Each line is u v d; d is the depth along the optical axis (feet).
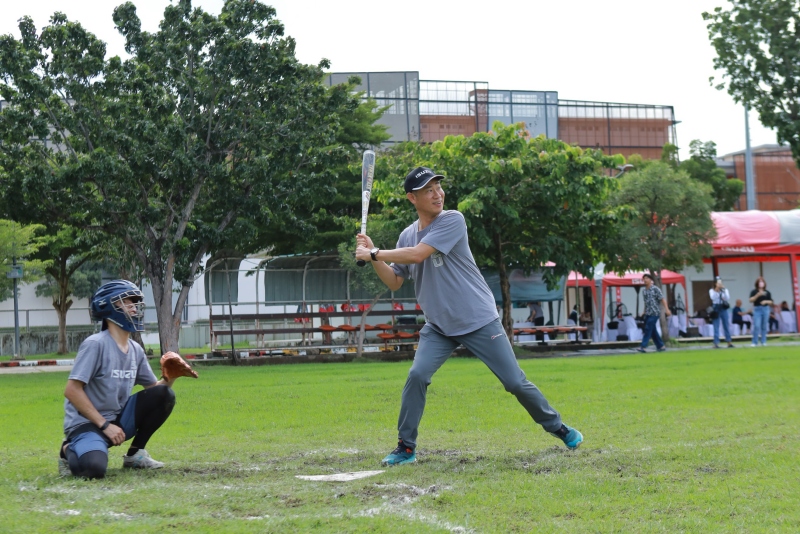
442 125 192.34
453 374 50.16
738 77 71.97
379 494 15.52
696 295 119.03
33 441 25.05
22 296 156.87
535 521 13.28
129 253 83.46
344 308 83.71
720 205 183.01
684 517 13.47
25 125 66.03
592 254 87.30
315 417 30.09
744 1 70.74
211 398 38.52
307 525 12.82
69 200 67.00
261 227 89.86
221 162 72.64
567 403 31.71
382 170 85.51
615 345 97.04
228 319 79.30
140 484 16.88
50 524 13.01
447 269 19.81
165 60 69.67
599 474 17.11
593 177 78.48
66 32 67.41
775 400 31.76
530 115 201.46
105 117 68.80
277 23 70.69
